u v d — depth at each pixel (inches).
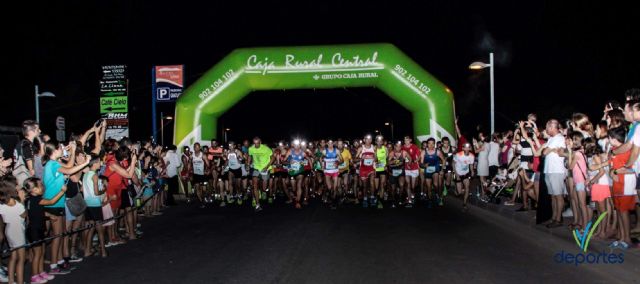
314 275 265.9
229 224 445.4
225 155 619.5
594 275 257.8
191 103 699.4
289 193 623.5
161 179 557.6
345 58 684.1
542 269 271.0
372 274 265.9
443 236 369.4
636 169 283.4
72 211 302.5
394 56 685.9
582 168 333.4
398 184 577.6
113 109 731.4
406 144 557.9
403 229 402.0
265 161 550.9
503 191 538.0
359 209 537.6
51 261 284.8
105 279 268.4
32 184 269.7
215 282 257.1
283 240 362.6
